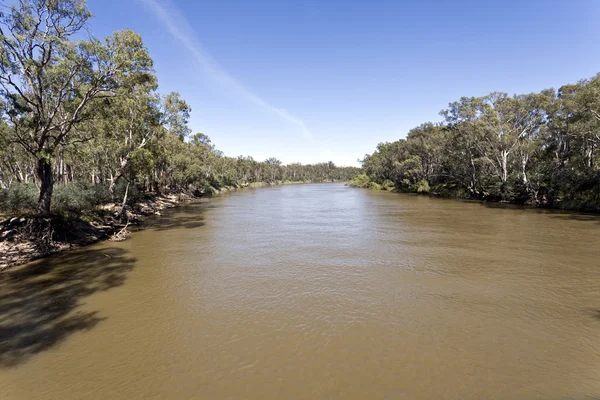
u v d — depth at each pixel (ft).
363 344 30.32
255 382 24.89
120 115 89.76
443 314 36.55
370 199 199.52
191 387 24.39
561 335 31.73
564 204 127.54
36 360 28.25
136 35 76.69
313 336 31.86
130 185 128.06
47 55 64.75
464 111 163.94
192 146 238.89
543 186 138.62
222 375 25.84
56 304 39.93
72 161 120.78
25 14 60.23
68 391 24.12
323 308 38.34
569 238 74.33
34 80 65.57
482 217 110.83
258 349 29.60
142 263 57.52
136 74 77.77
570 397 22.93
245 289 44.73
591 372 25.77
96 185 111.34
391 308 38.22
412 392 23.53
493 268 53.06
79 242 70.85
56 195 82.33
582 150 133.39
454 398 22.84
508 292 42.86
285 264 56.44
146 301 40.83
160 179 185.16
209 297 41.98
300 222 104.63
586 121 113.70
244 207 155.74
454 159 204.03
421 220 106.01
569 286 44.75
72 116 74.90
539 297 41.11
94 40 67.72
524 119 156.46
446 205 155.53
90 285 46.50
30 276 50.26
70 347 30.27
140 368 26.91
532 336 31.58
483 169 187.73
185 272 52.29
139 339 31.63
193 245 71.46
